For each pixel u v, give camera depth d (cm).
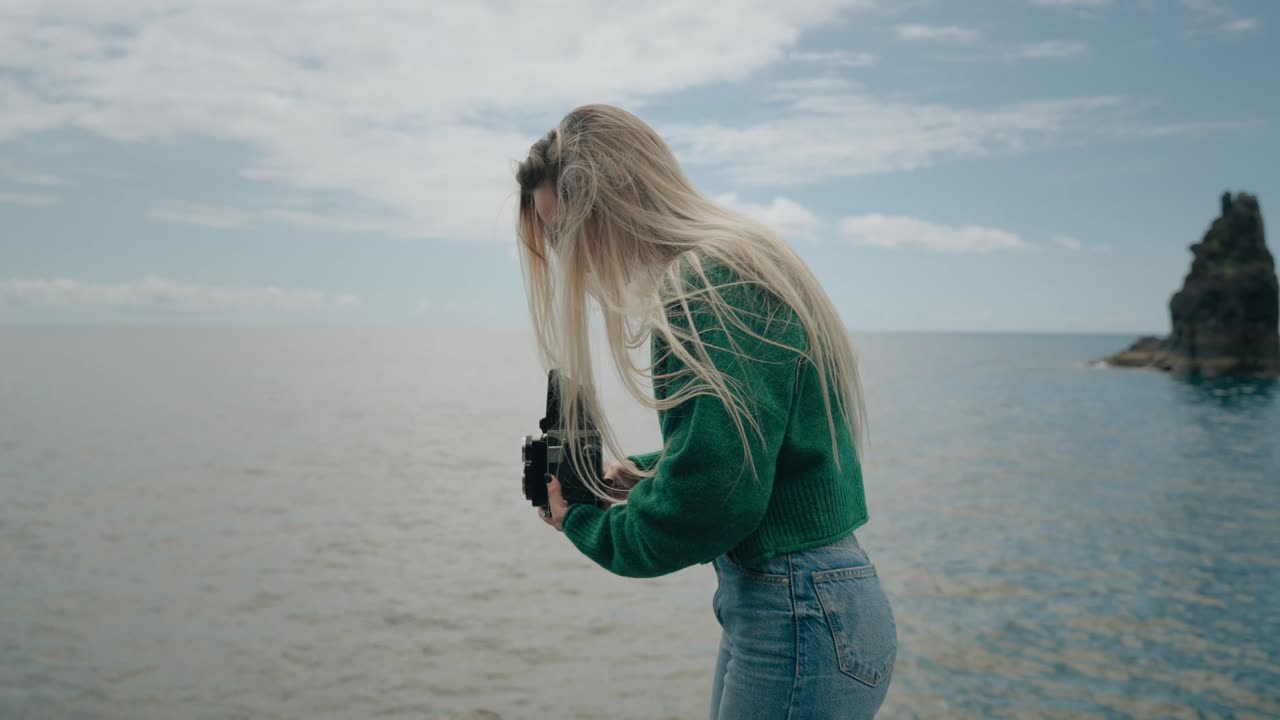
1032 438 1986
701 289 137
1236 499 1152
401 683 483
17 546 824
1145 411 2848
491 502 1130
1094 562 783
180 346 13725
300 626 587
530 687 479
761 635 145
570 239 153
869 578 148
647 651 541
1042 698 462
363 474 1393
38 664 505
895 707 450
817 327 144
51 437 1850
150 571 734
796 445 141
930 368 7100
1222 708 450
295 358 8856
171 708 444
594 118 156
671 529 135
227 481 1284
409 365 7388
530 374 6153
